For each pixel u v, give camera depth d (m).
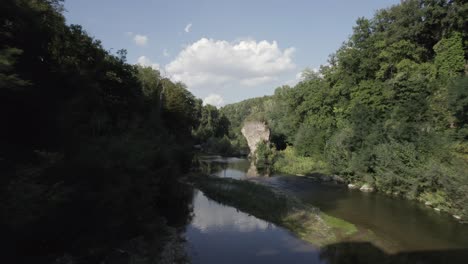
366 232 19.84
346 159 36.47
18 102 12.55
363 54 42.91
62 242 12.55
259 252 17.20
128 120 28.92
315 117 51.50
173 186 26.48
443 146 26.64
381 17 45.03
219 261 15.97
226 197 29.59
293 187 34.53
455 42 33.88
